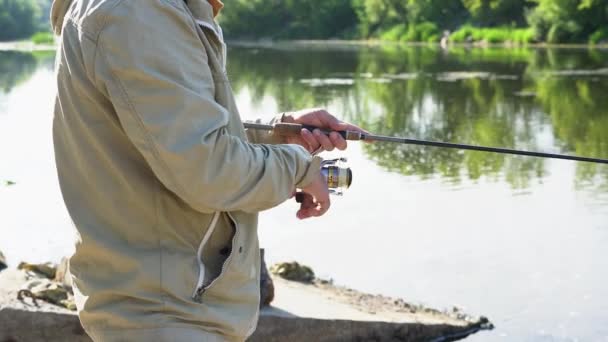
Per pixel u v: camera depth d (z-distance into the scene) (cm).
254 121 236
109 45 177
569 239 650
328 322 460
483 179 874
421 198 788
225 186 182
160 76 176
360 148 1064
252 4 5344
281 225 689
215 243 192
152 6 178
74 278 192
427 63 2784
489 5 4425
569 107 1522
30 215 725
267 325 450
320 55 3397
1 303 432
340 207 748
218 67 190
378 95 1772
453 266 591
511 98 1675
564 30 3906
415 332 477
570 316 509
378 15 5119
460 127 1305
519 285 553
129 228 187
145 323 184
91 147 186
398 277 570
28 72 2319
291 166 194
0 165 940
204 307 188
